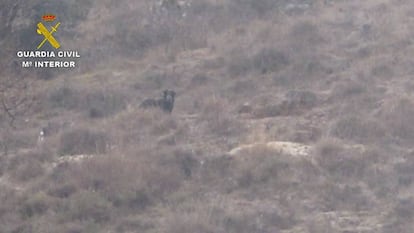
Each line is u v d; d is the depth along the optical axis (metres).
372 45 69.50
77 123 59.47
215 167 49.38
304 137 54.28
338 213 44.44
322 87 63.44
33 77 68.12
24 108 63.50
